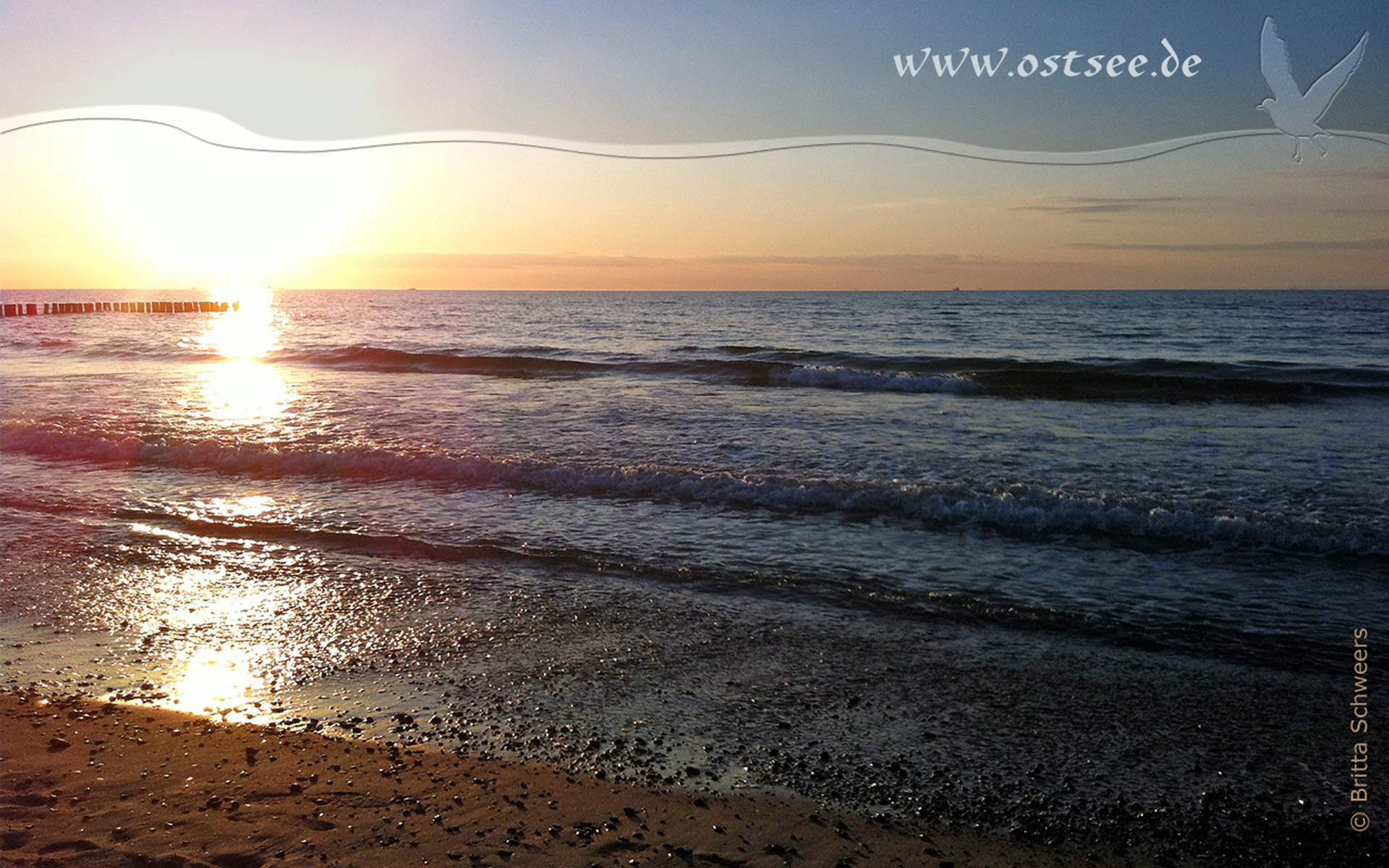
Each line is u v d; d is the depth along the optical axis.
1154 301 73.69
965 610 5.58
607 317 51.12
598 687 4.57
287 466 9.91
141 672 4.79
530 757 3.84
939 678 4.66
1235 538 7.00
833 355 22.98
